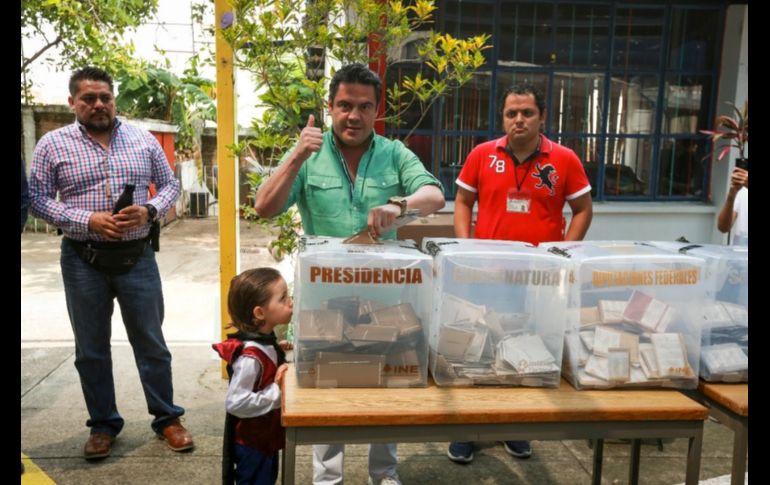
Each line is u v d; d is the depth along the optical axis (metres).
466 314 1.81
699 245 2.11
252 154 3.77
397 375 1.79
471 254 1.78
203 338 4.71
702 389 1.89
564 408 1.70
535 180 2.75
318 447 2.27
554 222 2.80
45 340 4.58
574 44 4.70
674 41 4.76
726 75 4.75
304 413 1.60
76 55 7.50
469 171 2.92
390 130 4.61
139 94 10.34
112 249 2.74
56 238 8.99
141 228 2.82
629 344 1.84
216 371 4.00
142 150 2.88
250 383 1.96
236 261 3.69
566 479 2.79
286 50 3.06
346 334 1.75
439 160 4.72
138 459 2.89
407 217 1.93
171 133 10.55
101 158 2.74
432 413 1.64
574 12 4.66
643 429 1.75
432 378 1.88
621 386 1.84
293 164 2.00
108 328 2.88
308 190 2.27
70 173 2.70
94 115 2.70
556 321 1.84
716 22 4.74
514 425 1.71
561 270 1.82
